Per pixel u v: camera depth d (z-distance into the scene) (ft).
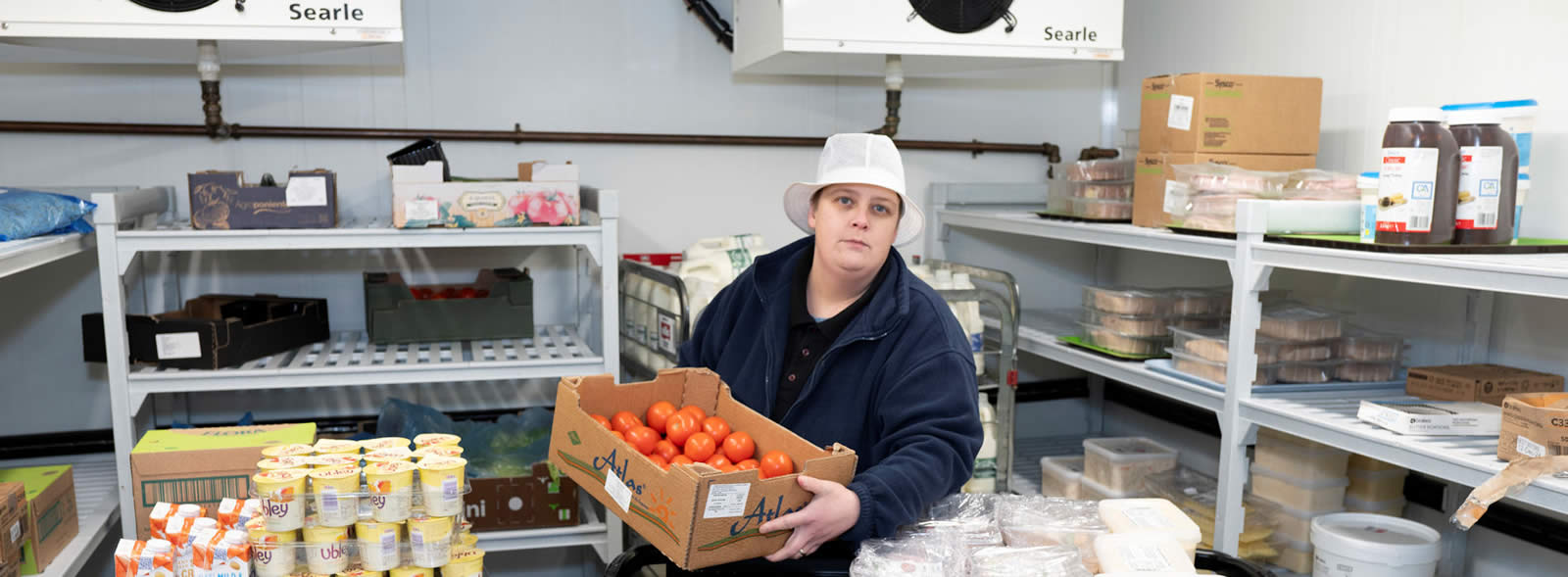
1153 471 9.70
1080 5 8.74
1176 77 8.46
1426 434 6.56
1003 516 4.95
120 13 7.29
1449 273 6.02
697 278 8.74
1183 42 11.08
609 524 8.95
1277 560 8.55
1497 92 7.81
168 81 9.50
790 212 6.51
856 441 5.73
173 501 6.32
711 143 10.75
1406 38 8.56
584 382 5.32
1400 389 8.03
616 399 5.47
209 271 9.81
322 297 10.04
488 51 10.14
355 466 5.18
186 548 5.02
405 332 9.16
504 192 8.37
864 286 5.90
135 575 4.99
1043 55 8.70
